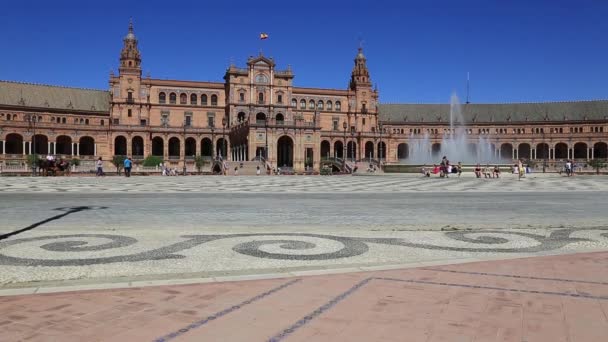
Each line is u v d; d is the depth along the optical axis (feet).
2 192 121.29
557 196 116.67
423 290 30.83
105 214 73.31
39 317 25.53
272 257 41.52
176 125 477.77
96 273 35.55
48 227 58.75
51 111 449.89
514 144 553.64
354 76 540.52
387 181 208.44
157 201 97.04
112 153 442.91
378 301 28.50
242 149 415.64
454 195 119.65
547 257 41.55
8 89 449.06
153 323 24.73
